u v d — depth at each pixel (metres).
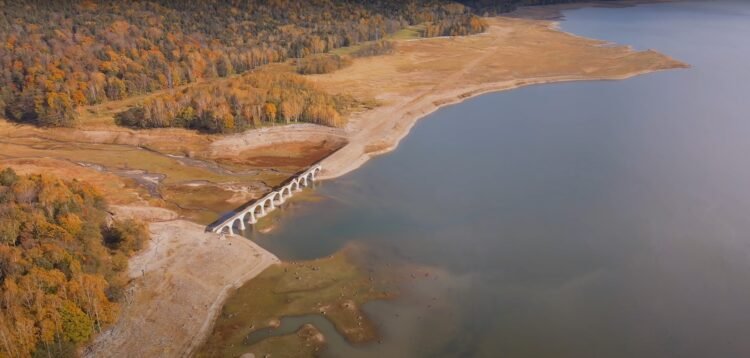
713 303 121.94
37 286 109.25
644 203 164.50
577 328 115.94
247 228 157.25
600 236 148.25
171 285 129.00
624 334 114.00
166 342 113.56
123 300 121.31
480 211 163.62
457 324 118.06
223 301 126.44
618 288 127.44
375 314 121.56
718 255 138.50
